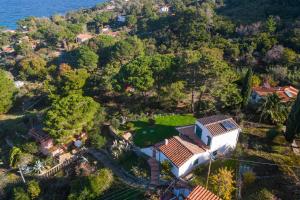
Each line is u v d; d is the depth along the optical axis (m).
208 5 133.88
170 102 51.06
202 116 47.31
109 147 41.91
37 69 95.38
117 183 36.19
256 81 56.34
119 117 47.16
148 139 41.53
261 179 33.59
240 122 44.75
